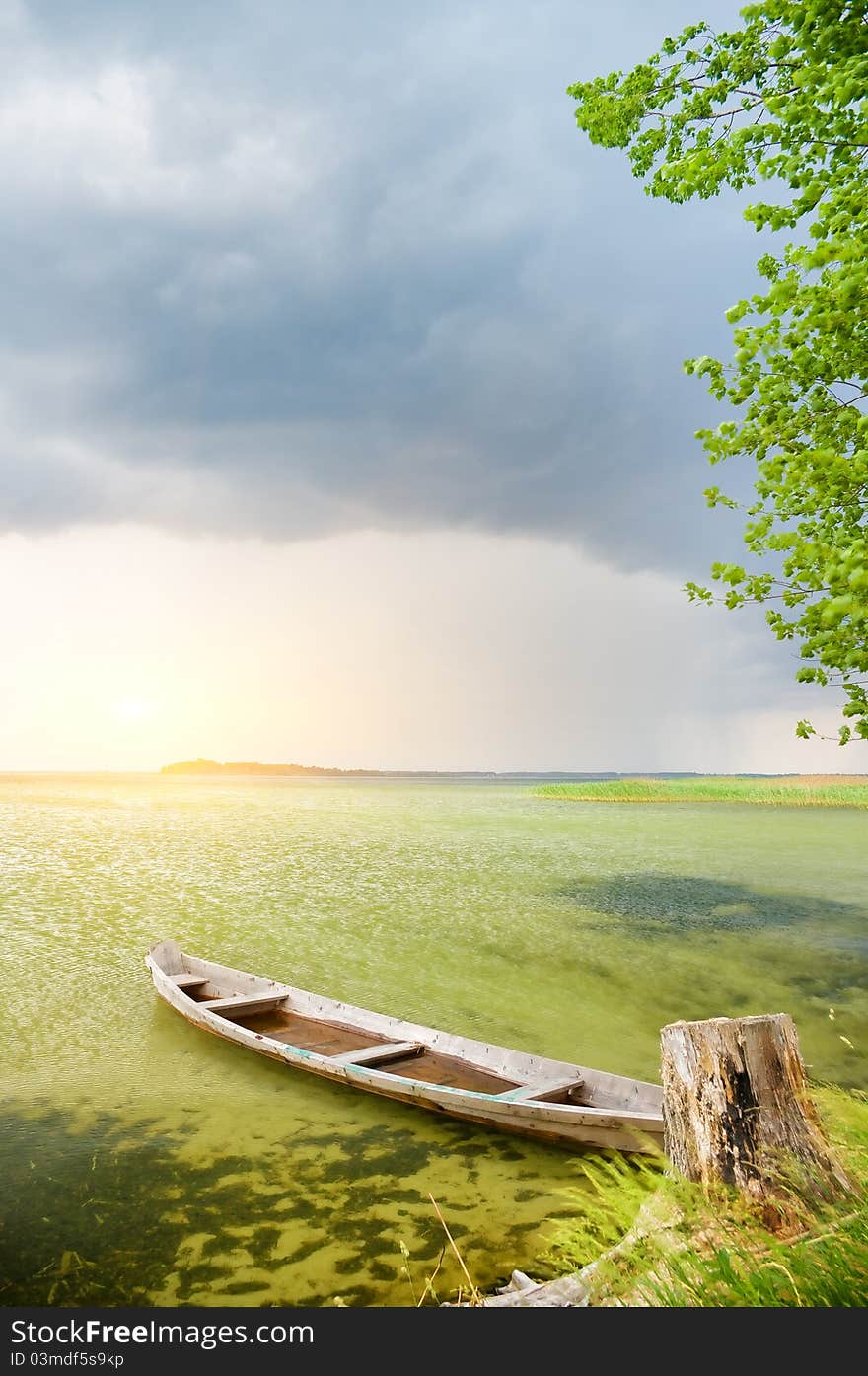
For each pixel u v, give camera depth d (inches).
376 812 2512.3
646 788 3307.1
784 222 231.9
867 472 190.7
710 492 239.8
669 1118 208.1
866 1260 136.0
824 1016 524.4
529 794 3752.5
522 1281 213.0
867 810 2378.2
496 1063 369.4
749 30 230.5
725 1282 138.4
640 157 266.8
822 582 188.1
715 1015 520.7
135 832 1780.3
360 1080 359.9
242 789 4933.6
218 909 859.4
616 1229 233.1
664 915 839.7
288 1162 301.7
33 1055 417.7
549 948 694.5
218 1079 383.9
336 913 840.3
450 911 852.6
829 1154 194.5
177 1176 291.7
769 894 967.6
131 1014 490.9
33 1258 241.3
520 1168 295.7
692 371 240.1
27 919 805.2
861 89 191.8
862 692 232.1
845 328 208.5
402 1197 275.3
